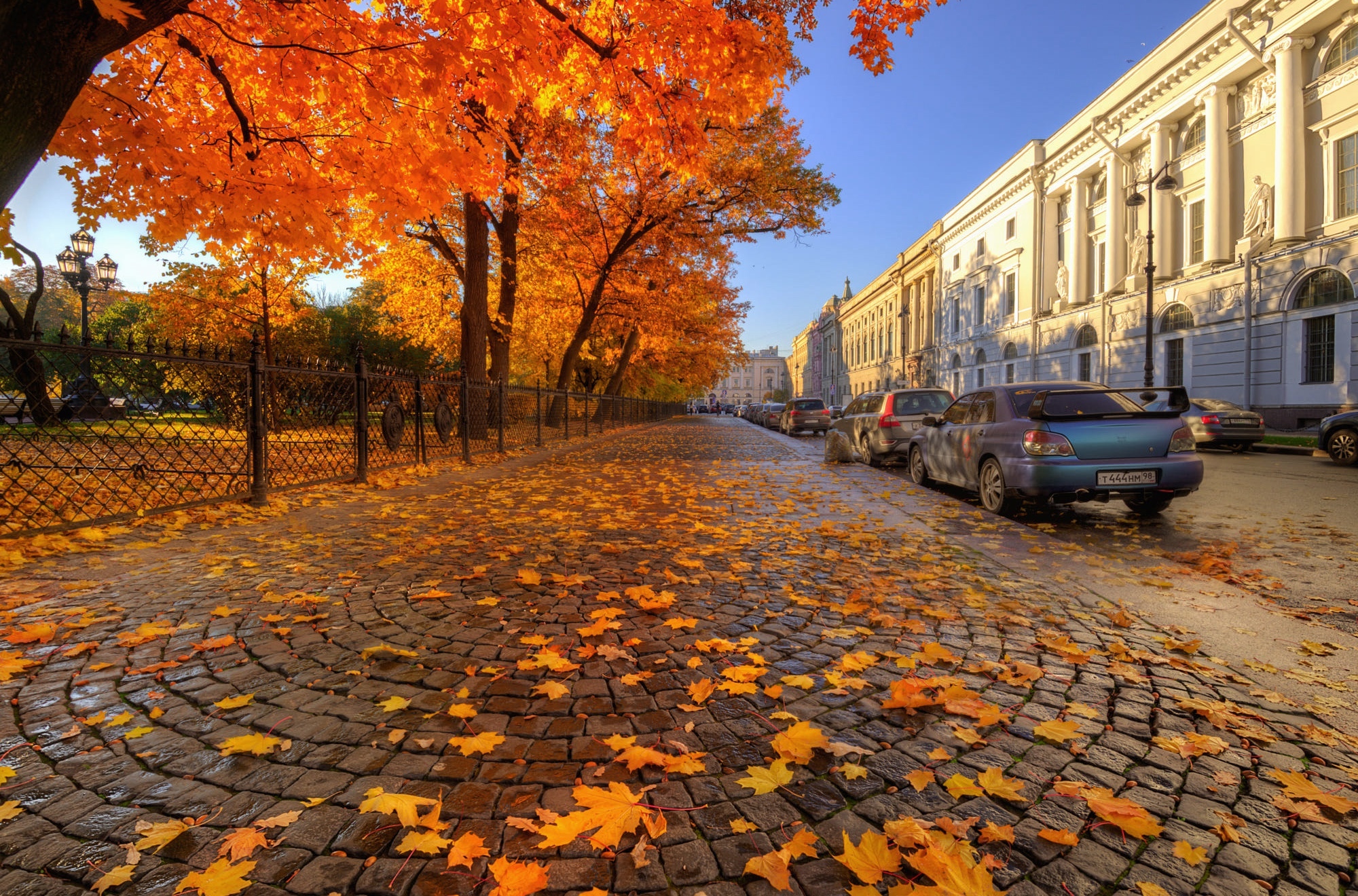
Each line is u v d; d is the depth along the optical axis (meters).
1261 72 22.38
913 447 9.59
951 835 1.69
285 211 5.46
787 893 1.51
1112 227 30.67
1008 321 41.50
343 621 3.30
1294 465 12.16
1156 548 5.35
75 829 1.70
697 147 6.25
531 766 2.03
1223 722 2.28
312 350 26.08
